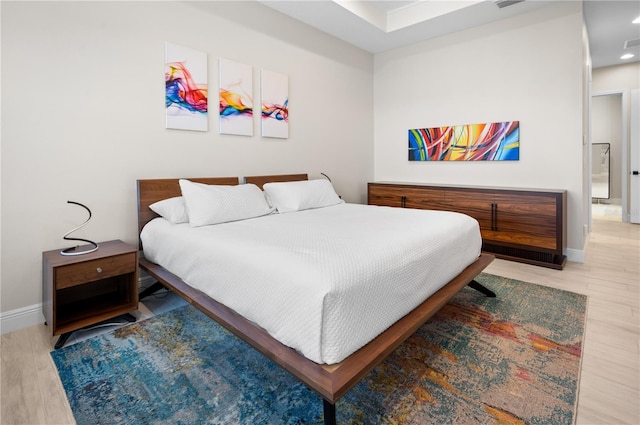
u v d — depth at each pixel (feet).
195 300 6.08
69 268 6.32
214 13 9.89
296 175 12.43
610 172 23.85
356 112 15.24
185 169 9.55
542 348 6.04
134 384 5.18
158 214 8.75
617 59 16.70
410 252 5.62
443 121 13.97
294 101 12.42
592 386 5.01
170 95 9.07
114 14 8.01
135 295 7.33
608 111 23.72
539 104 11.64
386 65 15.61
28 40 6.87
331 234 6.50
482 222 11.75
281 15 11.72
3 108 6.66
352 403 4.72
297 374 4.02
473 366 5.53
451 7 11.62
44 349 6.19
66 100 7.41
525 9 11.48
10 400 4.83
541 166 11.76
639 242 13.62
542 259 10.94
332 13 11.72
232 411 4.61
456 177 13.91
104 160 8.05
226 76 10.21
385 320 4.90
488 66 12.64
